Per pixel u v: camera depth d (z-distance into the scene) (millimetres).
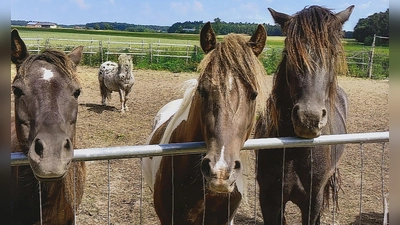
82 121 10445
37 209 3145
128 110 12031
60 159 2311
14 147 3305
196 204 3035
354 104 13625
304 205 3648
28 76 2652
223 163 2350
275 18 3674
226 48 2613
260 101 2713
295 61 3205
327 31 3256
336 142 2900
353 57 23438
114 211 5312
